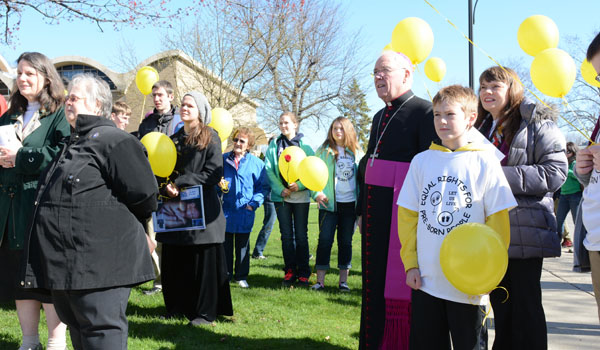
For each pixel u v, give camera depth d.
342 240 5.83
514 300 2.79
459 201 2.37
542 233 2.75
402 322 2.96
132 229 2.49
